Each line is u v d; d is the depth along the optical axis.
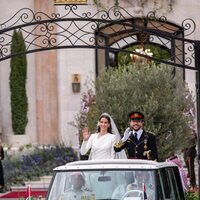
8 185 50.41
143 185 23.06
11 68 56.34
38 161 52.72
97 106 39.59
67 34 54.97
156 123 39.19
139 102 39.12
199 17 56.84
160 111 39.19
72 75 57.00
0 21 57.34
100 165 24.00
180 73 41.38
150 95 39.44
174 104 39.50
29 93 58.16
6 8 57.50
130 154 30.31
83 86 56.97
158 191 23.34
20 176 51.41
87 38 55.06
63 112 57.12
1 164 48.91
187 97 42.97
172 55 32.75
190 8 56.97
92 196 23.55
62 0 31.38
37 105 58.28
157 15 56.44
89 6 55.59
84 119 42.97
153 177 23.52
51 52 58.06
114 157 30.22
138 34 38.78
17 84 56.50
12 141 56.81
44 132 58.22
